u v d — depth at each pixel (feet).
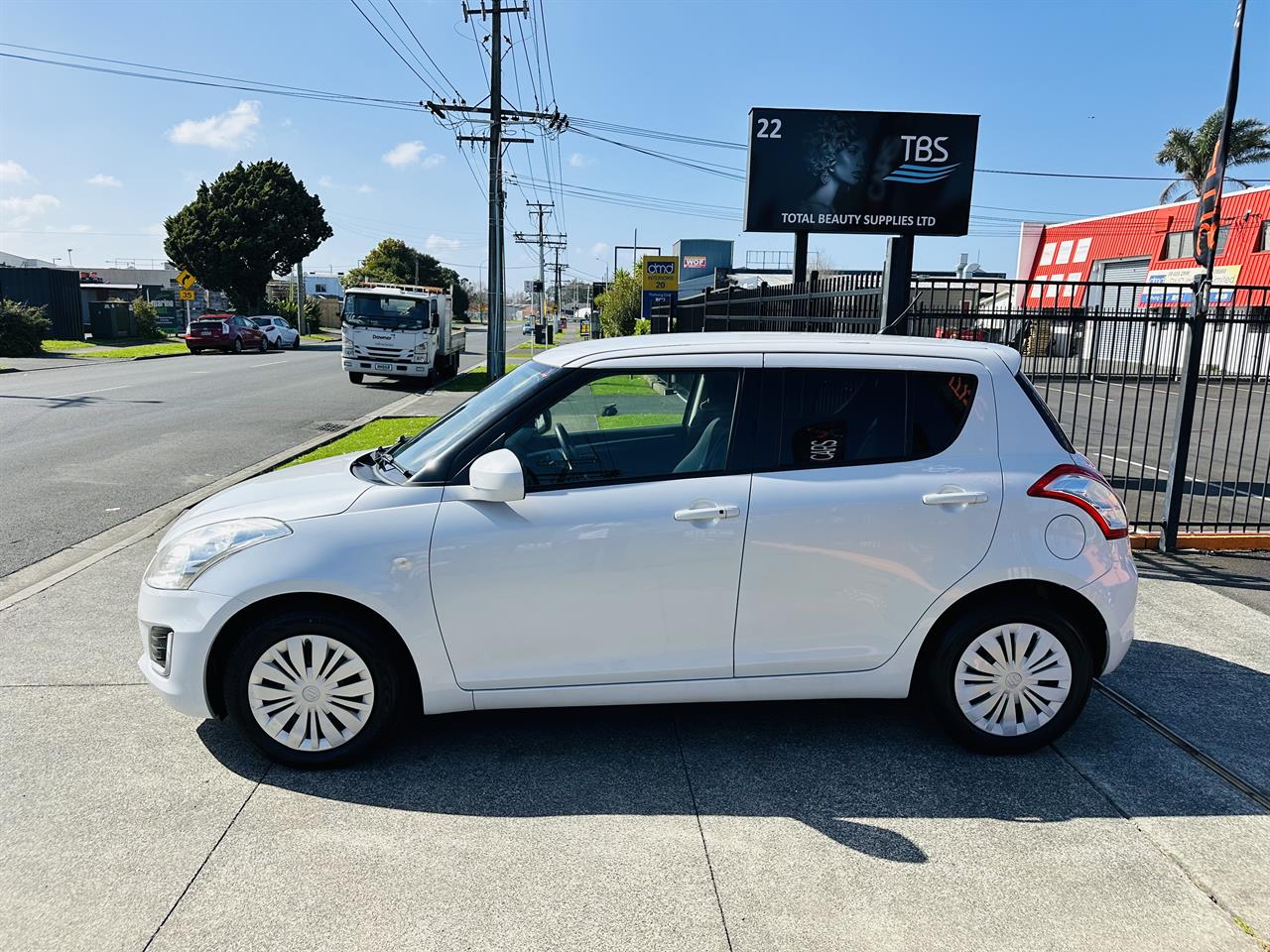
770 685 12.28
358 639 11.62
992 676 12.44
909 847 10.45
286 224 194.18
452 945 8.70
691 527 11.73
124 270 284.82
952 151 27.50
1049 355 24.76
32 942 8.62
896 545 12.01
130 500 28.22
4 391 62.59
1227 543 23.99
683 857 10.18
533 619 11.74
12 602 18.52
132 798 11.19
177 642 11.57
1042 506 12.19
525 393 12.38
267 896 9.36
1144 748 12.99
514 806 11.14
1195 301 23.18
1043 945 8.87
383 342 74.79
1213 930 9.14
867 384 12.44
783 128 27.25
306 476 13.19
